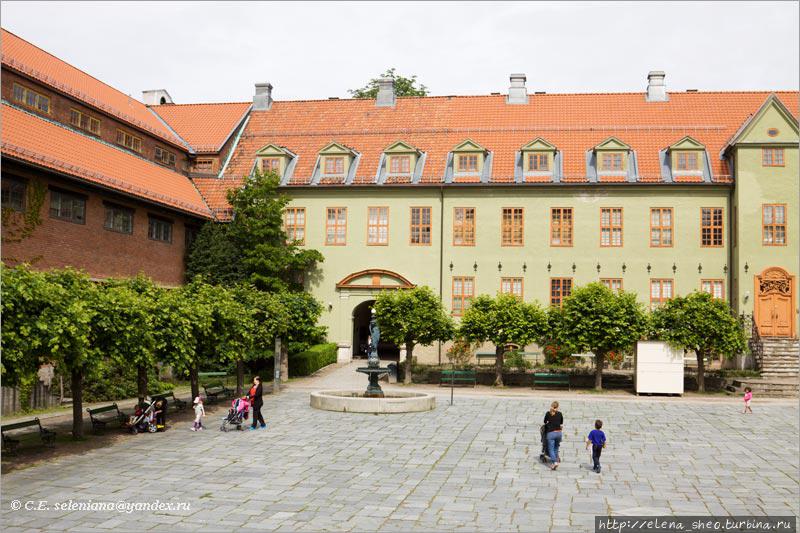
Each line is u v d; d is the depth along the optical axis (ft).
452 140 163.22
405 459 67.31
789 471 64.49
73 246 113.91
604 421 90.68
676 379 117.91
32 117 115.75
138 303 77.87
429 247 154.61
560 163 154.51
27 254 104.27
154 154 150.51
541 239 151.94
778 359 129.08
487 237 153.38
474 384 127.65
